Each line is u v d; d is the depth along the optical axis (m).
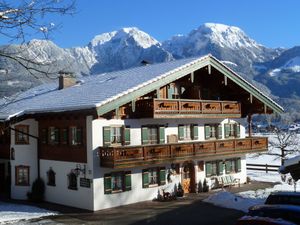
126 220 20.02
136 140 24.72
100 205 22.64
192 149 25.62
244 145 29.36
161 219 20.06
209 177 28.58
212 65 26.78
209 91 29.48
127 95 22.12
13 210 22.91
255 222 10.39
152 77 23.75
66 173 24.17
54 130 25.12
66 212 22.22
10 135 27.08
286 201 14.66
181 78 27.39
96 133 22.67
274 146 39.12
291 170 13.59
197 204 23.83
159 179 25.62
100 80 28.80
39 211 22.55
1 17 8.52
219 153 27.38
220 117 27.78
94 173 22.45
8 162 28.77
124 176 23.81
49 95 28.73
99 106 20.86
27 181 26.11
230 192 26.72
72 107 22.09
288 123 50.34
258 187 29.45
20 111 25.59
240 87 29.06
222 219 19.81
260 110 30.58
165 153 24.12
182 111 25.27
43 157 25.81
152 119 25.66
